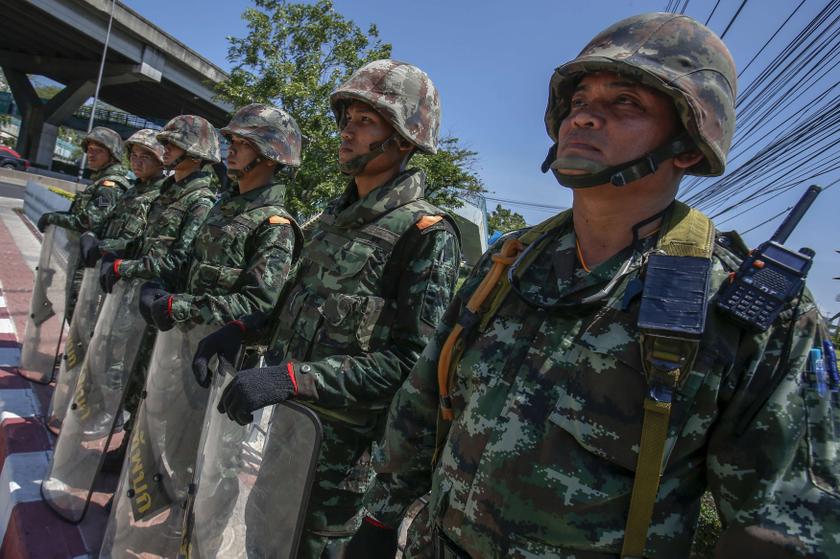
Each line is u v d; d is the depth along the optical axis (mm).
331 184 9039
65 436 2953
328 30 9789
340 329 2125
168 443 2375
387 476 1593
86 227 4789
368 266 2152
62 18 28203
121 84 37219
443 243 2107
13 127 74062
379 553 1570
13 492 2936
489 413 1214
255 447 1946
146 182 4816
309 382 1896
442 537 1298
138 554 2307
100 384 2836
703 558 2598
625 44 1188
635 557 1041
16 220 13781
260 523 1857
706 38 1195
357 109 2309
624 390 1077
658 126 1178
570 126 1235
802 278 1035
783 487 971
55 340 4512
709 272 1091
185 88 34531
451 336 1376
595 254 1270
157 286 2795
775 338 1044
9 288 7168
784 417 994
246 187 3096
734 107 1214
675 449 1060
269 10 9953
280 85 9500
